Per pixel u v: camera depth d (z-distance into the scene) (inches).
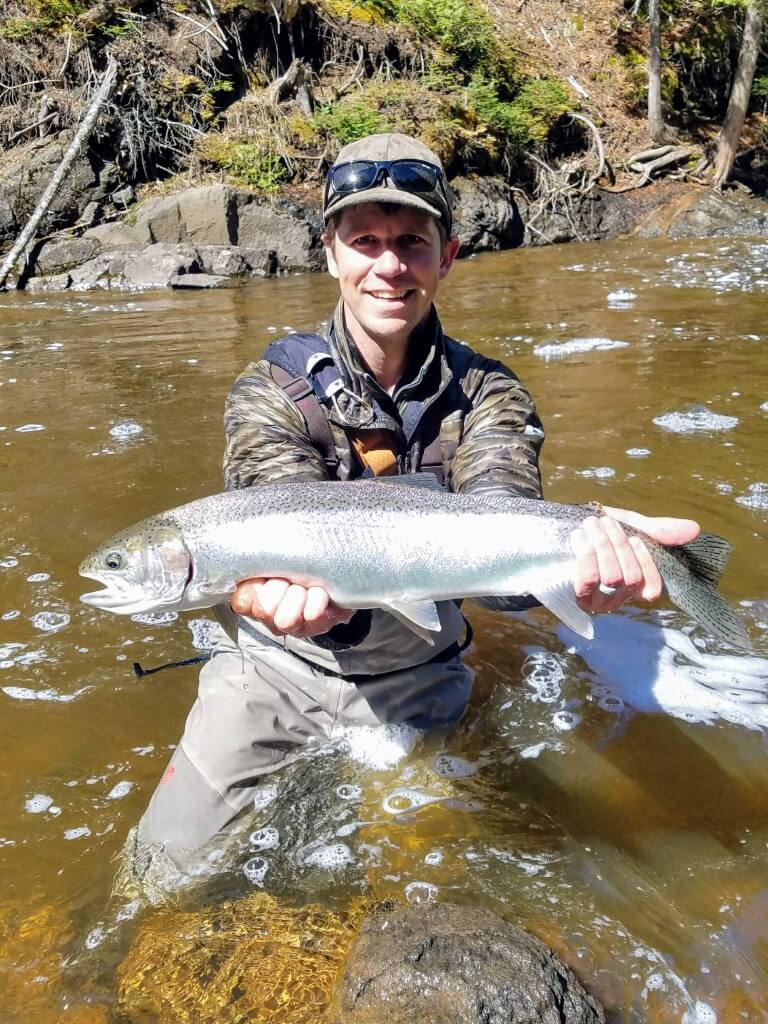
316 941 27.8
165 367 99.3
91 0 205.2
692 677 41.6
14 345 115.5
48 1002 26.0
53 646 45.3
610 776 35.2
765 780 34.6
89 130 186.2
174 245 175.6
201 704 35.6
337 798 34.2
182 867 30.9
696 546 32.7
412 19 233.0
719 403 79.3
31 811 33.9
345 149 36.3
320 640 34.4
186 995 26.1
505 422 36.9
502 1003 24.0
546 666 42.7
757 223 229.0
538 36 278.2
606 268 167.9
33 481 66.3
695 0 285.9
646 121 264.7
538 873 30.2
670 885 29.6
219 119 205.9
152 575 31.3
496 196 214.1
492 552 31.3
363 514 31.4
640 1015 25.1
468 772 35.5
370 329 35.5
